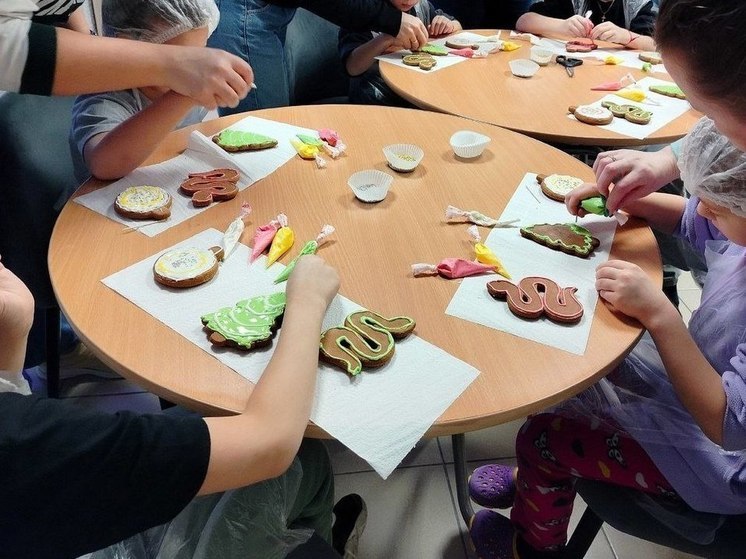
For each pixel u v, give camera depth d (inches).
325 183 45.7
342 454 62.8
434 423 27.5
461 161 49.9
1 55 37.3
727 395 32.0
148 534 33.7
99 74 40.1
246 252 37.6
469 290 35.4
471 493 56.8
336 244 38.9
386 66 71.7
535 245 39.7
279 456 25.8
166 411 37.3
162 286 34.6
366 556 54.2
